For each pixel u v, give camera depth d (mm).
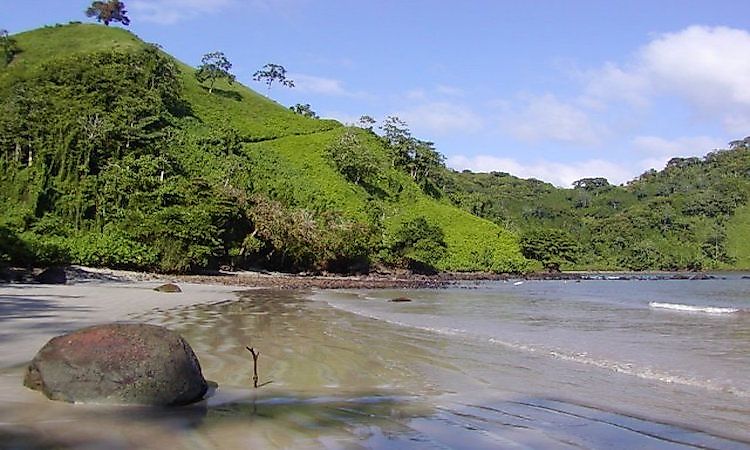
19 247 37250
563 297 40594
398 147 120125
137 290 29766
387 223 83312
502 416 8664
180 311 21484
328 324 19625
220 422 7621
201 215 50094
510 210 171000
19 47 103000
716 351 15398
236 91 123438
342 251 66125
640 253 128375
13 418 7270
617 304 33969
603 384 11250
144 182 55375
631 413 9070
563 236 104000
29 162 56062
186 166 72312
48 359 8328
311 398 9266
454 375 11805
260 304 26812
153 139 68438
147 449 6418
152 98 79188
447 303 32281
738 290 55500
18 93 68125
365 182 100938
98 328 8727
